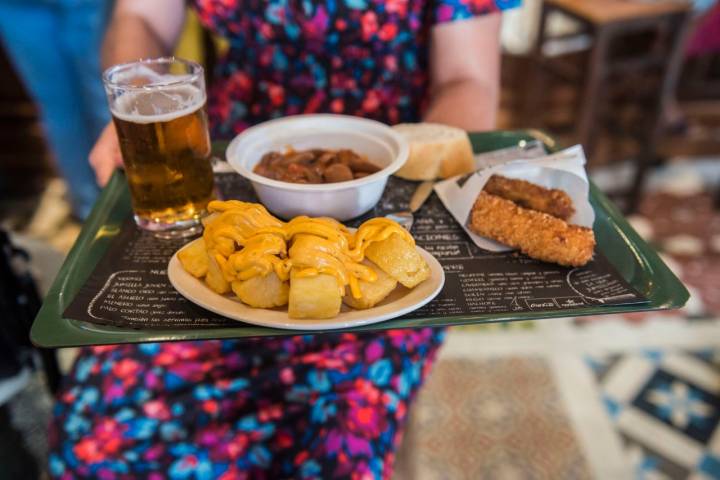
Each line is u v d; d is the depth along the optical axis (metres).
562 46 2.54
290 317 0.69
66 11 1.83
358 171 0.93
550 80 2.69
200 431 0.90
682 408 1.62
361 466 0.84
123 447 0.88
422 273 0.74
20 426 1.32
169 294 0.76
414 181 1.02
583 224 0.90
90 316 0.72
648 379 1.71
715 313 1.94
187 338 0.68
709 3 2.14
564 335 1.85
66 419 0.93
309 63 1.19
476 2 1.12
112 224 0.91
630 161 2.70
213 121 1.31
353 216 0.91
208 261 0.74
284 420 0.92
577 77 2.26
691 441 1.53
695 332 1.86
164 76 0.90
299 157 0.96
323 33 1.14
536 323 1.90
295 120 1.03
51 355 1.14
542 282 0.79
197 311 0.73
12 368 1.01
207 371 0.96
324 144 1.03
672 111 2.65
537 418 1.59
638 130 2.44
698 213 2.47
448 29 1.14
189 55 1.64
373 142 1.00
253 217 0.74
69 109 2.07
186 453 0.88
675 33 2.13
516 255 0.85
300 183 0.87
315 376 0.95
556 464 1.48
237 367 0.96
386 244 0.73
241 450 0.89
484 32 1.17
